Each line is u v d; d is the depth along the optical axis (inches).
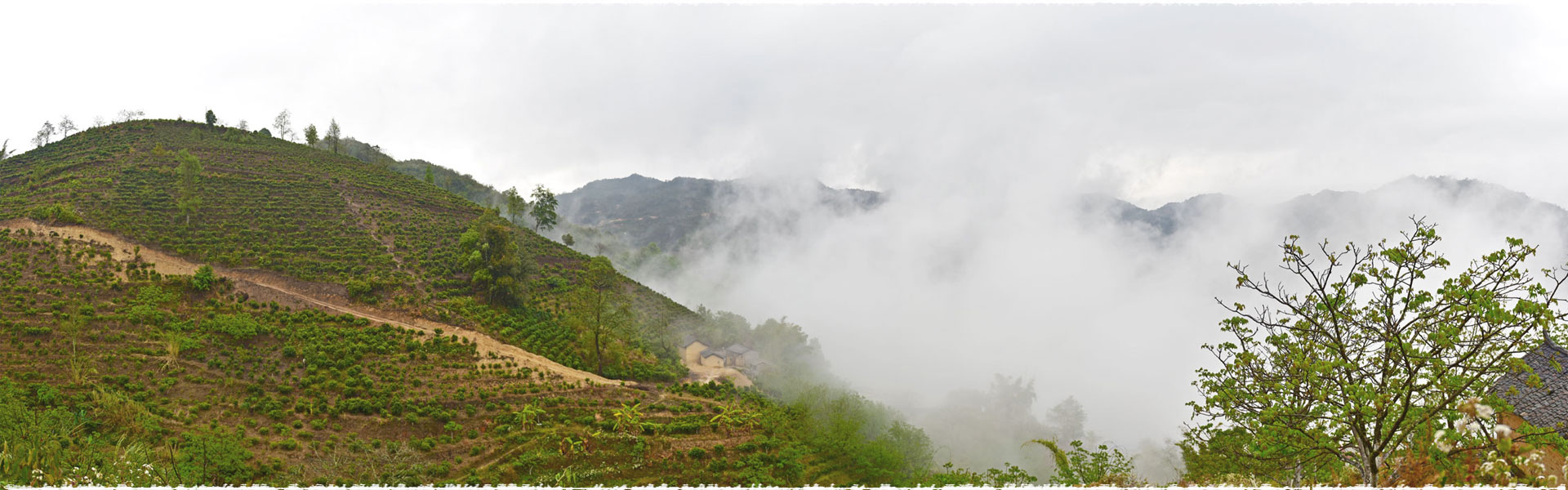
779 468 2241.6
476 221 4195.4
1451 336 545.0
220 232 3503.9
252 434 2103.8
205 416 2158.0
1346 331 617.6
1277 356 652.1
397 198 4493.1
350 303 3117.6
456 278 3538.4
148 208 3587.6
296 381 2450.8
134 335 2502.5
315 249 3523.6
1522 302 517.0
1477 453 468.4
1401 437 541.3
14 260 2859.3
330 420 2276.1
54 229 3184.1
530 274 3811.5
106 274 2869.1
